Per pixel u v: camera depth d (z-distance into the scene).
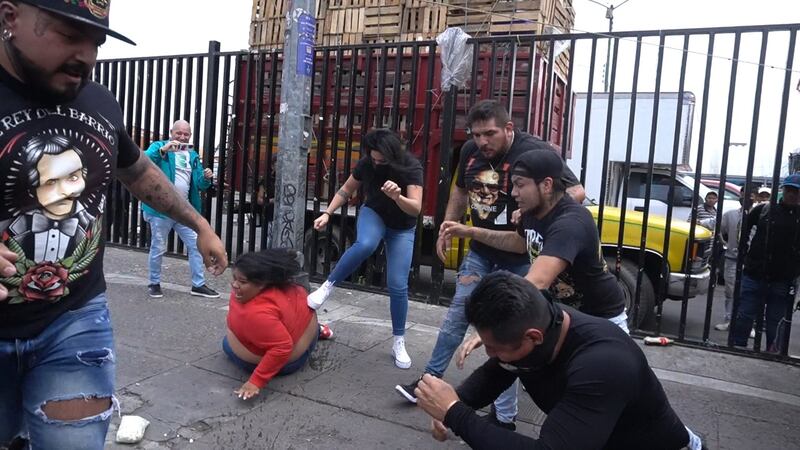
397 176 4.06
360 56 7.00
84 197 1.84
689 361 4.64
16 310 1.77
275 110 7.37
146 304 5.51
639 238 5.85
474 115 3.31
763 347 5.96
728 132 4.74
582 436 1.78
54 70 1.64
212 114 7.25
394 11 7.71
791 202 5.02
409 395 3.60
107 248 7.95
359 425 3.37
